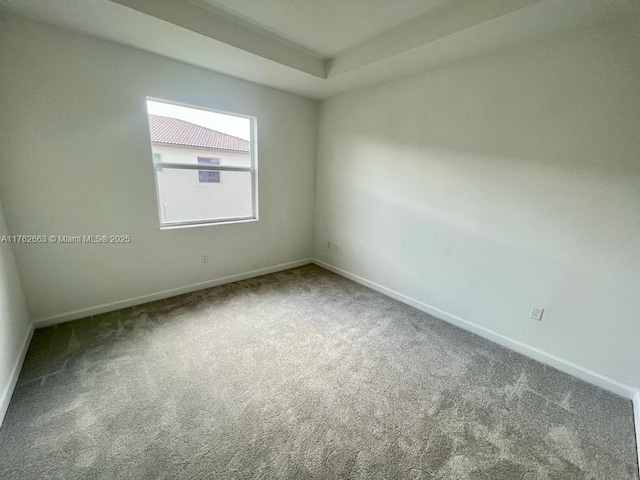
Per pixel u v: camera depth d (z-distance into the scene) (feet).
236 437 4.64
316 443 4.59
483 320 8.02
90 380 5.76
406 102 9.02
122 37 6.97
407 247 9.73
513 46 6.58
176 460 4.23
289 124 11.62
